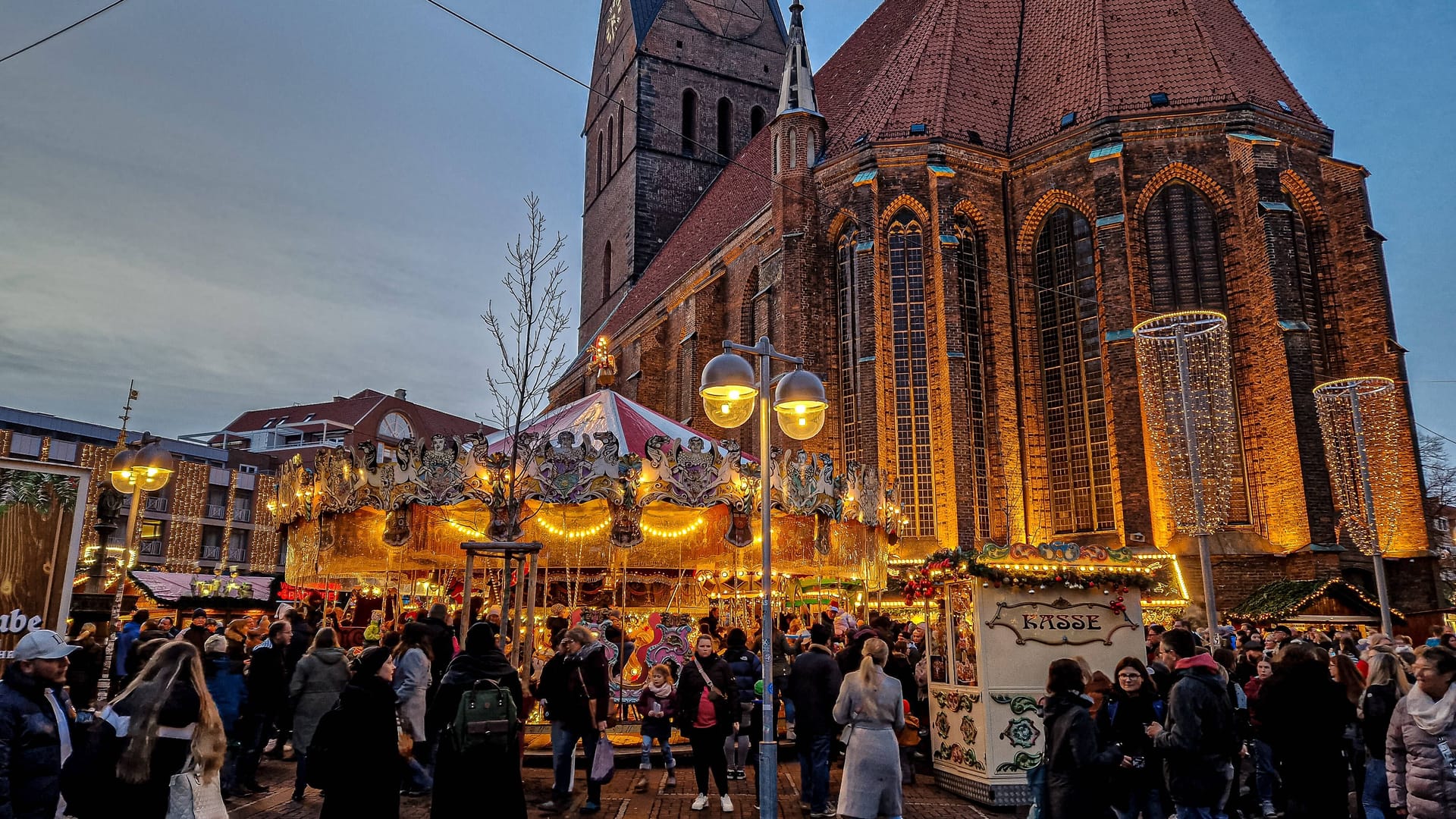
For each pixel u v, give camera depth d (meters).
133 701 7.16
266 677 13.70
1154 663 11.68
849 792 9.99
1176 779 8.93
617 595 23.27
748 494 18.27
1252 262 38.31
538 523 22.17
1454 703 7.93
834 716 10.28
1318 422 36.03
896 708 10.23
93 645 14.48
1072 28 46.72
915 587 15.84
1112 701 9.88
